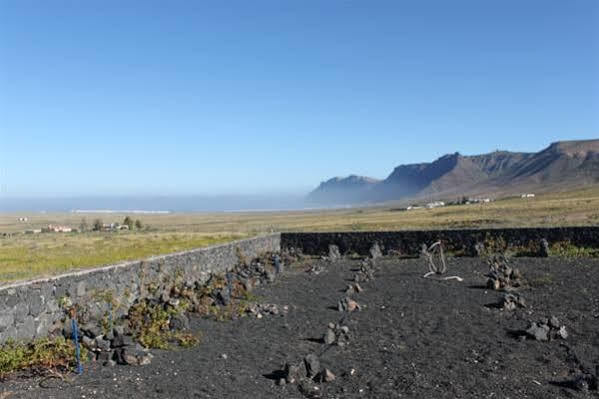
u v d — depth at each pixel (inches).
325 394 459.5
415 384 474.6
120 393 461.1
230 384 486.6
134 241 1988.2
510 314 738.2
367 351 588.4
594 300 791.7
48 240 2178.9
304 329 698.2
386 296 912.3
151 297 813.9
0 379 493.4
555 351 564.1
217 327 713.0
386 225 2704.2
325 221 4298.7
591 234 1279.5
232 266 1245.1
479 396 443.2
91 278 696.4
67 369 522.9
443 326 688.4
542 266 1109.1
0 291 548.4
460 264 1217.4
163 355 579.8
